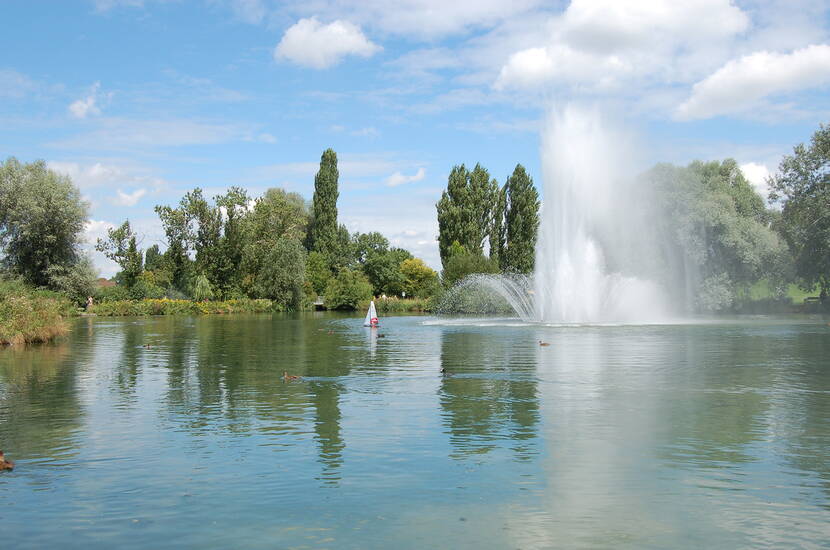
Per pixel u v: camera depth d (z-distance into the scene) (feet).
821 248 189.16
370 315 141.90
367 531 21.93
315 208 367.04
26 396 47.50
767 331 114.73
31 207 196.24
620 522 22.59
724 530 21.88
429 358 71.97
